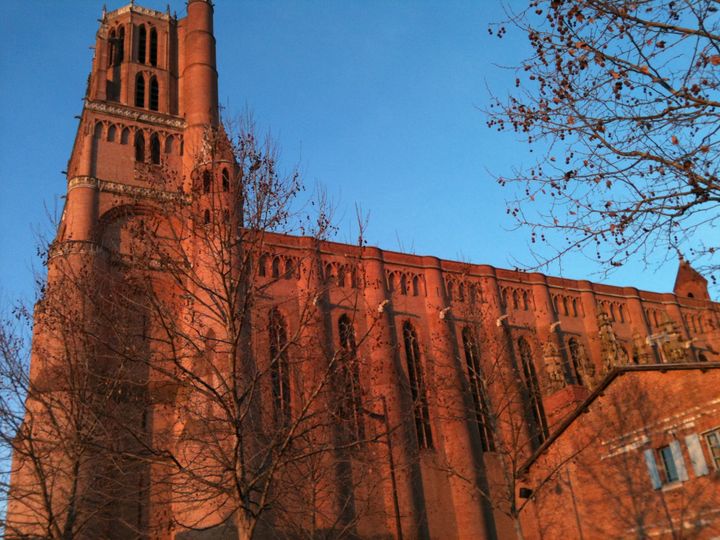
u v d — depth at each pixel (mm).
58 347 35344
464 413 56375
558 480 39969
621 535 36031
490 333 61000
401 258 62812
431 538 51156
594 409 38438
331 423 31062
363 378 53938
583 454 38781
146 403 34312
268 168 29234
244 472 23391
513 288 68438
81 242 49500
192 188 32469
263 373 27016
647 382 35625
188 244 39375
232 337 25359
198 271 39688
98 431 31109
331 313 56000
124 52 64500
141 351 31109
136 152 59719
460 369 58438
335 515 45719
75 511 28531
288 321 52188
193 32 67000
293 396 37906
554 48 15906
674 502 33688
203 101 63188
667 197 15820
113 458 27766
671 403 34469
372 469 45781
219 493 24344
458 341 61125
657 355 71750
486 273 66938
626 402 36625
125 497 30422
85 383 30531
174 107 64875
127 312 33625
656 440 34938
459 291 64062
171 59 67188
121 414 31469
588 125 15969
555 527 39781
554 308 70500
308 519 42750
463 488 53500
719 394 32594
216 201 30750
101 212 53844
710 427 32625
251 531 21844
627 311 75438
